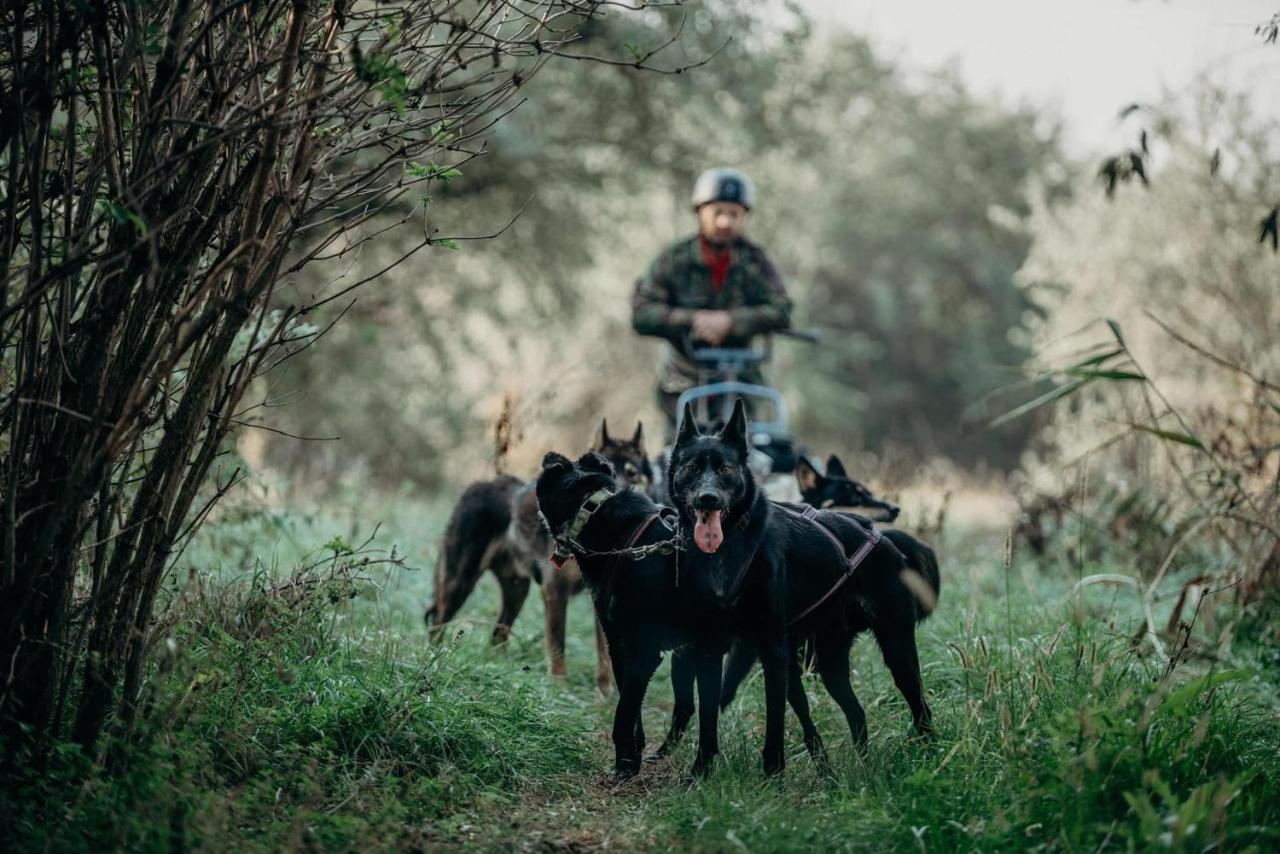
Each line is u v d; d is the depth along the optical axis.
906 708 7.45
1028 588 10.70
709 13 20.44
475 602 11.35
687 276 11.05
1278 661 8.63
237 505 9.74
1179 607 8.09
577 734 7.47
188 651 6.06
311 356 22.70
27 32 6.29
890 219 45.62
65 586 5.43
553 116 22.70
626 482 9.82
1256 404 10.54
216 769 5.76
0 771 5.22
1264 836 4.87
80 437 5.41
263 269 5.39
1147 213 17.39
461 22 5.34
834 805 5.84
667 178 24.72
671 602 6.68
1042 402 8.41
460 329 25.31
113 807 4.96
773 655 6.60
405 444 25.30
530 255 24.45
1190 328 16.22
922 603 7.05
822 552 6.86
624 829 5.85
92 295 5.46
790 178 27.20
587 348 32.44
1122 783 5.27
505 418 11.05
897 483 14.03
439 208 23.03
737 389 10.53
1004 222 42.56
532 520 9.23
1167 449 10.39
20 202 5.79
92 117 6.77
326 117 5.25
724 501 6.40
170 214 5.42
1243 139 14.88
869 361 48.56
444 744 6.43
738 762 6.59
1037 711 6.25
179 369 6.89
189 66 5.60
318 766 5.87
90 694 5.42
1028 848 5.00
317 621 7.14
